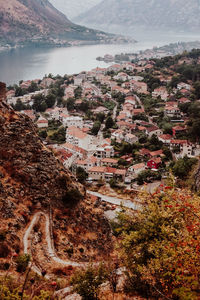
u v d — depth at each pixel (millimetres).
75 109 194250
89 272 26641
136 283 26484
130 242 27953
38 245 35844
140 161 123000
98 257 41031
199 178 78000
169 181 32844
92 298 25438
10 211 37156
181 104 176500
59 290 28609
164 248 24172
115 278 27078
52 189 43781
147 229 27484
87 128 158625
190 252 22547
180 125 154000
